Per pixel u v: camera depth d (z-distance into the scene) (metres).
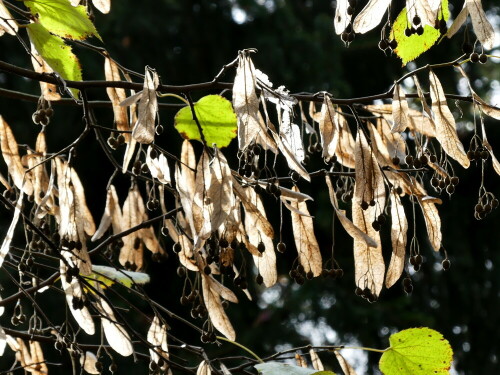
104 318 2.34
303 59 5.87
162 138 5.04
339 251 5.92
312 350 2.37
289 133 2.25
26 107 5.07
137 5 5.50
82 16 2.26
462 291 6.32
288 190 2.27
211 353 5.38
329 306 5.97
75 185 2.36
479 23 2.17
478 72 7.17
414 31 2.23
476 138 2.27
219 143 2.39
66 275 2.28
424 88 6.06
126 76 2.41
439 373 2.35
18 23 2.28
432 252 6.11
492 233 6.36
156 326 2.35
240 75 2.21
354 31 2.23
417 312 6.06
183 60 5.74
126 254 2.49
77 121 5.13
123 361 4.59
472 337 6.45
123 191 5.22
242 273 2.30
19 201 2.29
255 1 5.89
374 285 2.28
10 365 4.20
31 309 4.48
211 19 5.81
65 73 2.28
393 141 2.35
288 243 5.16
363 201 2.22
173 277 5.16
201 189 2.24
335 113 2.27
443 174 2.30
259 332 5.77
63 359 4.42
